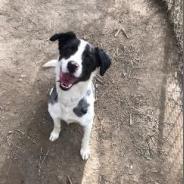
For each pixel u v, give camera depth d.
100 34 1.03
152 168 0.86
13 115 0.88
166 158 0.88
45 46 0.98
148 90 0.96
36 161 0.83
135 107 0.93
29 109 0.89
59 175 0.82
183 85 0.92
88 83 0.74
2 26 1.00
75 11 1.06
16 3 1.04
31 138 0.85
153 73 0.99
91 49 0.70
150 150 0.88
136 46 1.03
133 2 1.11
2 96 0.89
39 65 0.95
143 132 0.90
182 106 0.95
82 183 0.82
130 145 0.88
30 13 1.03
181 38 1.05
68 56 0.70
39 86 0.92
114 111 0.92
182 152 0.89
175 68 1.01
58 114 0.79
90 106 0.77
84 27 1.04
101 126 0.90
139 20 1.08
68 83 0.71
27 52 0.96
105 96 0.94
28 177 0.81
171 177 0.85
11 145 0.84
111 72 0.97
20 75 0.93
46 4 1.06
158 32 1.06
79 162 0.84
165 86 0.98
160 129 0.91
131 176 0.84
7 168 0.81
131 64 1.00
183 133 0.90
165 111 0.94
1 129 0.86
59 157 0.84
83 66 0.69
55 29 1.02
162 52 1.03
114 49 1.02
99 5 1.09
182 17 1.06
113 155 0.86
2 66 0.93
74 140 0.87
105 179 0.83
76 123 0.88
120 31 1.05
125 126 0.90
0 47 0.96
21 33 0.99
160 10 1.10
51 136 0.85
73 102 0.75
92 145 0.87
